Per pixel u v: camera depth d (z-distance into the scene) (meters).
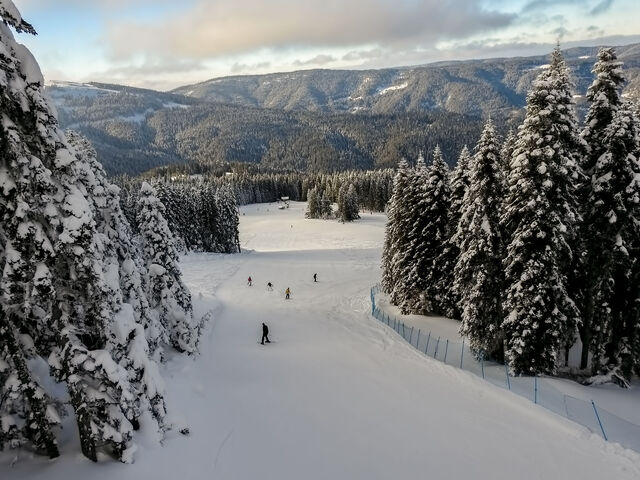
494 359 25.05
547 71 20.41
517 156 20.88
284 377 20.70
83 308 10.38
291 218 136.12
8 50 8.67
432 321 33.69
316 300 44.25
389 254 42.50
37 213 9.16
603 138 21.39
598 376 22.77
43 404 9.89
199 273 54.59
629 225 21.91
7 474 9.62
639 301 22.45
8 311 9.30
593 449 14.12
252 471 12.05
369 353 25.81
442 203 33.84
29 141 9.07
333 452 13.57
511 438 14.89
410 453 13.74
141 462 10.77
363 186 158.00
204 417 14.90
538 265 20.45
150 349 17.33
